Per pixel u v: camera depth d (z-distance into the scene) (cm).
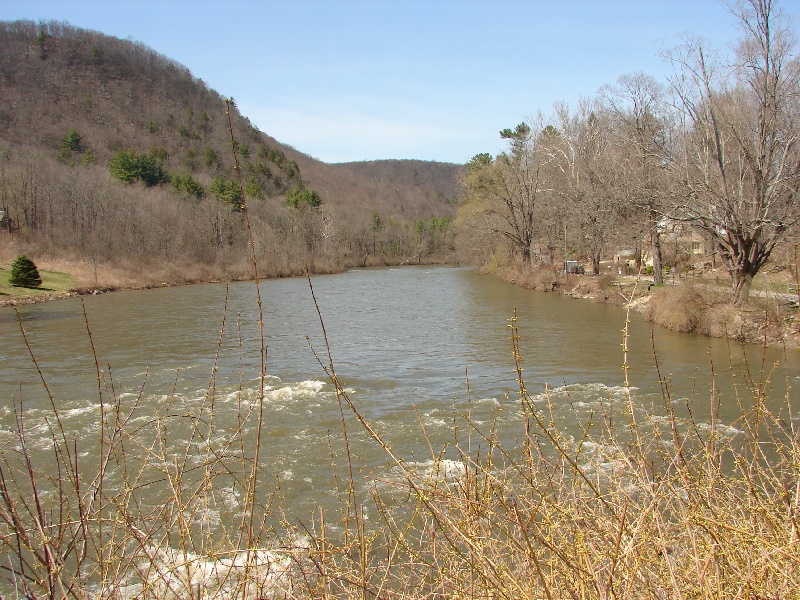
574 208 4203
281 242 6272
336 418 1224
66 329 2422
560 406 1245
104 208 6038
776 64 2198
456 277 5300
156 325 2531
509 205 4822
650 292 2809
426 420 1196
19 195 6228
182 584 302
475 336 2208
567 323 2459
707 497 292
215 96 16150
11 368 1698
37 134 11762
